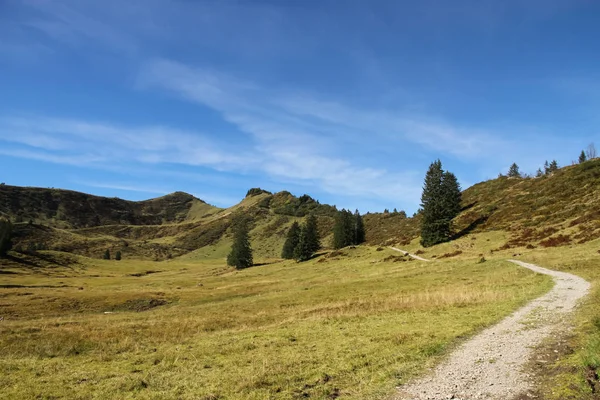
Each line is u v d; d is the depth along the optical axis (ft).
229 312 113.70
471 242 250.98
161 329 79.36
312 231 413.80
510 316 64.34
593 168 293.43
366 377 38.22
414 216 486.79
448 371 37.86
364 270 234.99
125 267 577.02
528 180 363.56
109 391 38.52
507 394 30.76
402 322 67.41
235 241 470.39
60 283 328.08
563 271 125.29
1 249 490.08
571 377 31.89
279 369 42.47
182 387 38.91
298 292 152.35
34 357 55.42
